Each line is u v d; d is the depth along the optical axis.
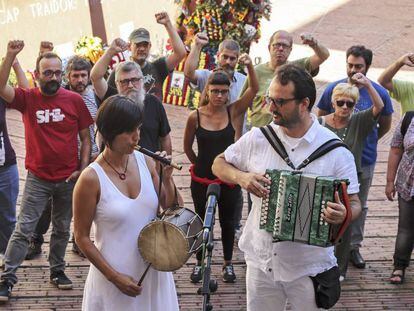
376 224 7.07
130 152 3.58
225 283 5.92
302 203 3.67
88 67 6.18
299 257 3.87
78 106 5.58
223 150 5.69
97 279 3.73
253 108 6.45
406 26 14.65
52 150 5.46
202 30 9.78
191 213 3.79
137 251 3.68
